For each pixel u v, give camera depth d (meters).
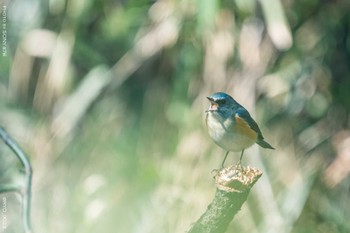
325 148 13.18
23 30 12.84
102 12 13.16
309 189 12.23
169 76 13.44
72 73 13.27
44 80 12.84
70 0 12.41
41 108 13.18
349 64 13.40
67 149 13.33
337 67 13.40
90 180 12.58
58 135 13.05
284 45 12.00
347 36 13.31
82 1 12.18
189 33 12.32
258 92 12.77
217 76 12.44
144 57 12.80
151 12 12.55
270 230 11.50
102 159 13.38
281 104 13.12
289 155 12.77
